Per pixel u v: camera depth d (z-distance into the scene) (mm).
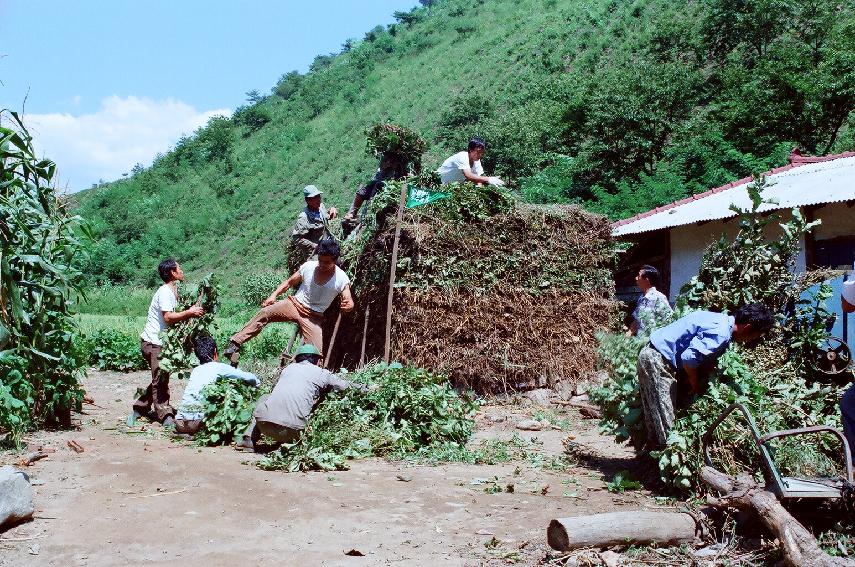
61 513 5141
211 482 6078
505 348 11164
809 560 4148
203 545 4602
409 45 126750
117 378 14797
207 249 83062
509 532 4996
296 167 94125
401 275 10742
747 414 5137
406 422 7789
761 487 4980
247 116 120062
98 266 77312
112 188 112188
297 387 7320
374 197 11344
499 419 9945
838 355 6961
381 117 96250
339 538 4816
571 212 12094
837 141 34625
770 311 6461
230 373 8344
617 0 88625
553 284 11766
